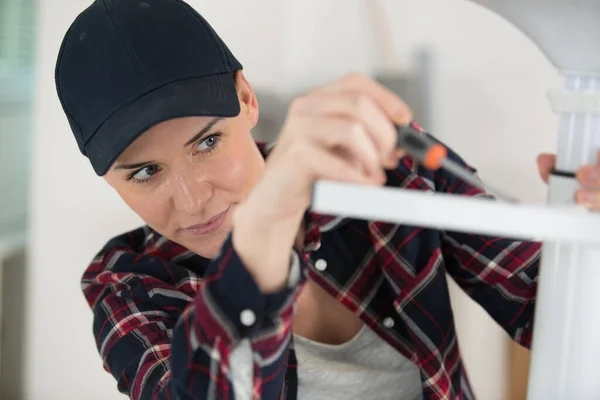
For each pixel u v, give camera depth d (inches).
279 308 17.9
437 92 36.8
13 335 44.9
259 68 38.2
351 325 30.9
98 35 26.4
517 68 36.0
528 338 30.6
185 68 26.1
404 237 30.3
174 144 25.1
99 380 45.0
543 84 36.0
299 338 29.8
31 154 41.8
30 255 43.3
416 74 36.7
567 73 15.6
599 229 11.6
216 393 18.3
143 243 35.2
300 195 16.0
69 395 45.6
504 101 36.6
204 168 26.0
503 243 30.6
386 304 30.4
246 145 27.5
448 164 14.6
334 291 30.0
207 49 27.0
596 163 15.1
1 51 40.7
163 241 33.5
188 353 18.6
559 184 15.6
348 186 12.0
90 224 42.1
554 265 15.7
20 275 43.8
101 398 45.3
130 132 24.6
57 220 42.4
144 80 25.6
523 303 30.3
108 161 25.4
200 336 18.1
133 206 27.8
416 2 35.9
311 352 29.8
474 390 41.8
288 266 17.9
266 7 37.2
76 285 43.4
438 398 29.1
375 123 14.4
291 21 37.3
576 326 15.6
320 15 36.9
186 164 25.8
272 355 18.4
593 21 14.3
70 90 27.2
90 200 41.6
